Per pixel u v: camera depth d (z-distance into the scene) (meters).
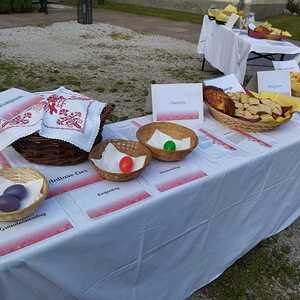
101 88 4.20
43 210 0.97
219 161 1.29
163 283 1.28
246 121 1.47
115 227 0.98
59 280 0.93
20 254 0.83
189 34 7.95
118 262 1.06
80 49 5.99
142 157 1.19
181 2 11.66
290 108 1.60
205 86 1.67
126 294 1.16
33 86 4.12
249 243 1.60
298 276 1.75
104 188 1.08
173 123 1.41
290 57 4.06
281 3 11.89
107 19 9.17
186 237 1.26
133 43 6.72
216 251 1.44
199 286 1.47
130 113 3.51
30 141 1.12
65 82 4.32
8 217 0.88
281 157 1.45
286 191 1.64
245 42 3.91
